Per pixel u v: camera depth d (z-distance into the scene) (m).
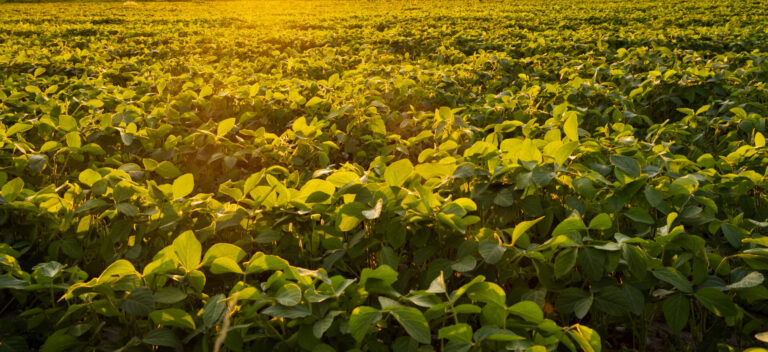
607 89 5.73
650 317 2.38
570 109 5.03
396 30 14.19
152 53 11.44
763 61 6.94
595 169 2.60
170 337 1.69
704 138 4.73
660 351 2.55
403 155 4.80
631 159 2.40
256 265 1.83
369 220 2.29
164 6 37.28
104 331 2.08
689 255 2.04
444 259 2.17
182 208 2.42
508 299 2.16
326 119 4.50
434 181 2.57
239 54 11.76
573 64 7.65
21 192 2.69
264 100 5.39
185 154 4.23
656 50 8.41
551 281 2.06
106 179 2.54
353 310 1.63
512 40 11.46
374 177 2.60
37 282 2.00
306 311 1.60
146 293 1.76
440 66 7.81
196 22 21.81
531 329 1.84
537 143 2.85
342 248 2.25
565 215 2.47
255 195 2.50
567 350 1.92
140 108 5.10
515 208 2.43
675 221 2.37
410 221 2.23
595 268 1.89
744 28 12.26
